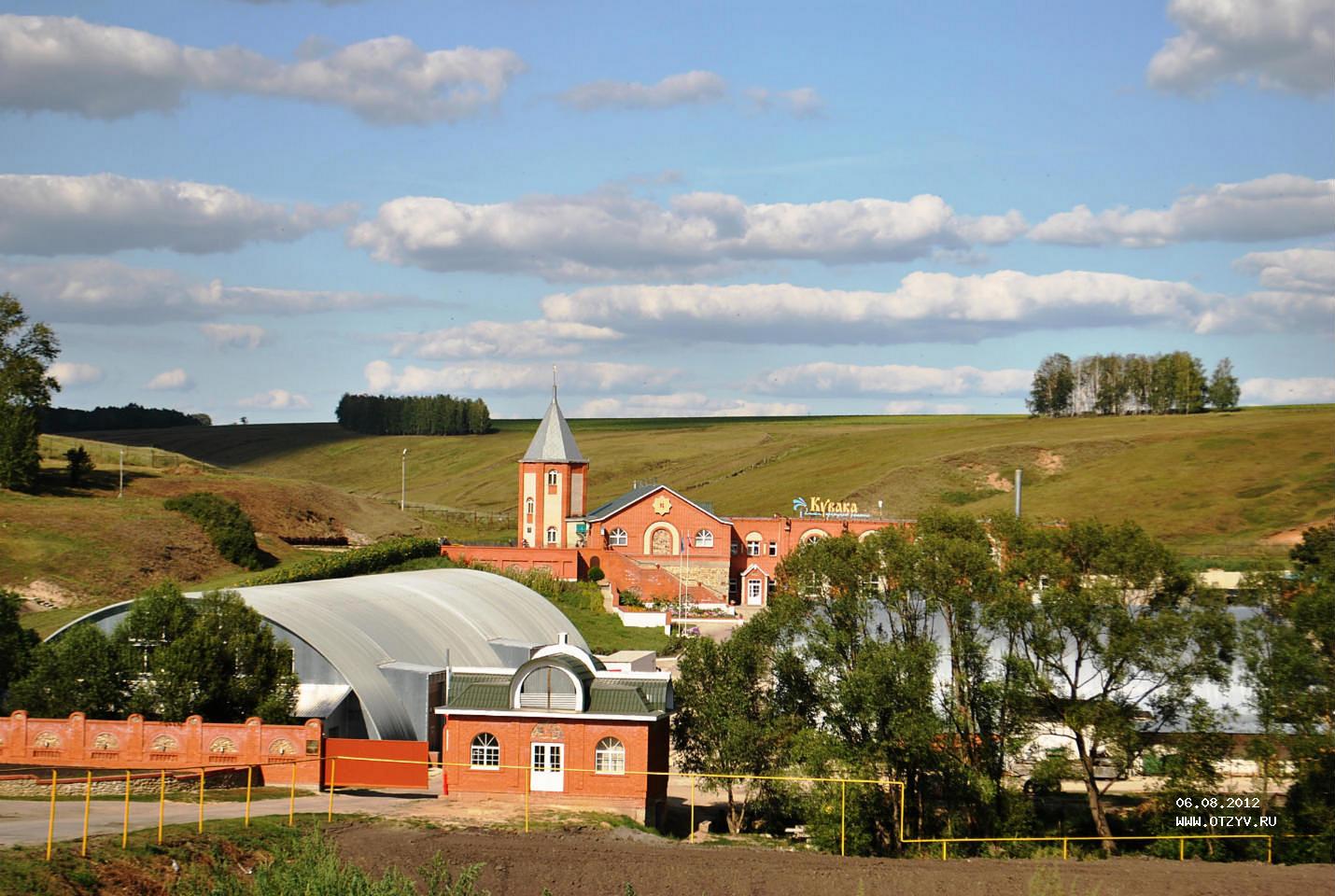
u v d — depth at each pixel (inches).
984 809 2618.1
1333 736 2501.2
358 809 2288.4
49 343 6560.0
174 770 2208.4
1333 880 2076.8
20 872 1581.0
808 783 2524.6
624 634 5064.0
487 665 3558.1
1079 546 3196.4
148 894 1664.6
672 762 3048.7
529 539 6141.7
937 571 2859.3
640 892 1903.3
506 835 2121.1
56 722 2541.8
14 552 4928.6
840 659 2736.2
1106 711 2586.1
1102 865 2175.2
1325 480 7677.2
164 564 5246.1
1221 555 6584.6
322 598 3383.4
